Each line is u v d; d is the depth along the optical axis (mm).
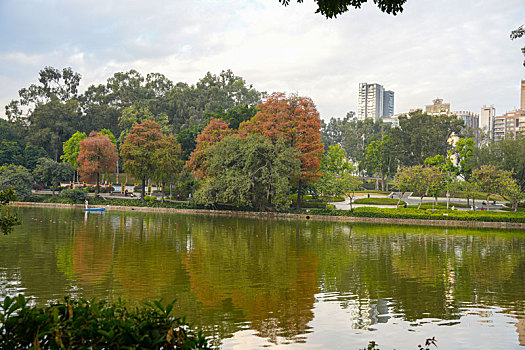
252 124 61906
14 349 4531
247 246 27266
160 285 16328
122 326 4656
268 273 19016
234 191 53688
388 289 16359
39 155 91625
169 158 61906
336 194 59312
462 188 59625
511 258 24109
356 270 20000
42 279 16969
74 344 4559
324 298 14859
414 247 28281
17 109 110938
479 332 11523
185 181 70250
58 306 5004
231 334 11141
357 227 42469
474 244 30469
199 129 82125
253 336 11000
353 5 8961
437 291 16109
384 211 51656
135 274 18219
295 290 15977
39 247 25312
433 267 21047
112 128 107562
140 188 80562
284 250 25844
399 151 97062
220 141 58688
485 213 50219
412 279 18188
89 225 38375
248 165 52562
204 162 59094
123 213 54688
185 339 4965
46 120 98938
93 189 78938
